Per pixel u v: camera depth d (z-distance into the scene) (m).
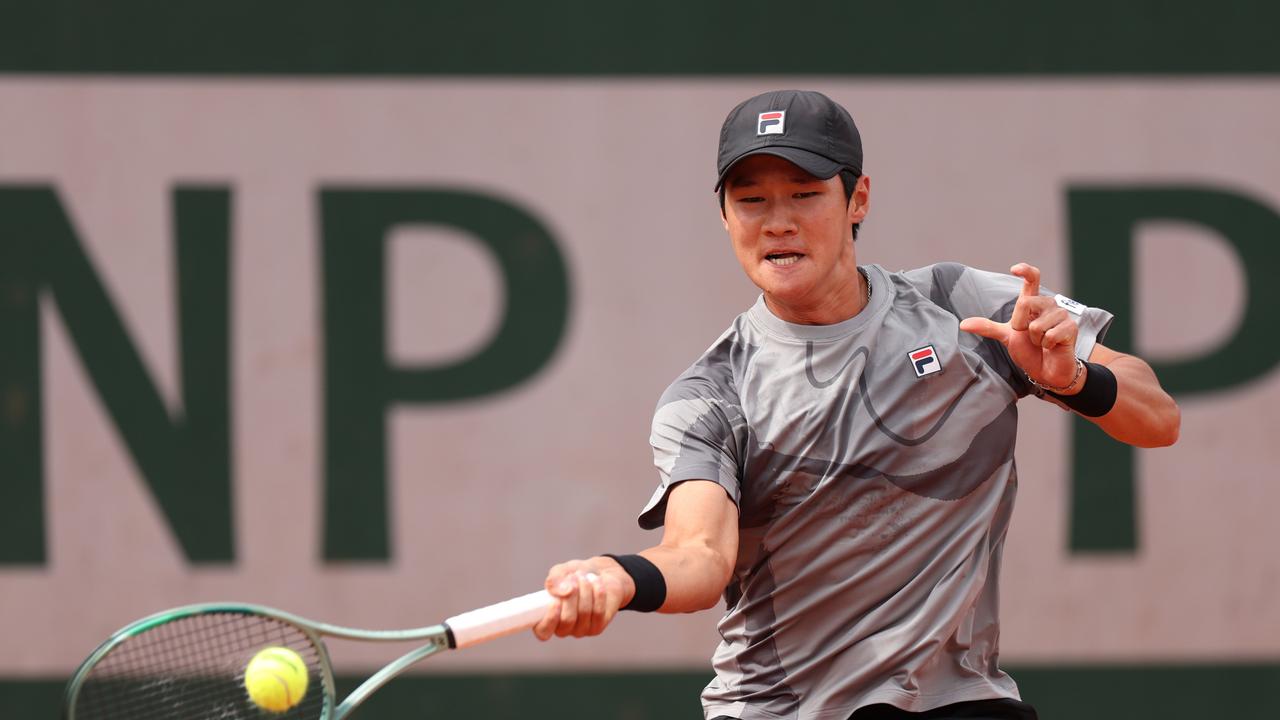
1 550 20.89
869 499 8.50
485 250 21.36
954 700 8.48
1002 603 21.25
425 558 21.14
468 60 21.41
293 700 7.84
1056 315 7.88
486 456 21.23
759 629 8.84
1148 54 21.38
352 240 21.27
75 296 21.09
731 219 8.51
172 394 21.08
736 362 8.91
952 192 21.27
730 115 8.58
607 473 21.27
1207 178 21.33
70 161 21.14
